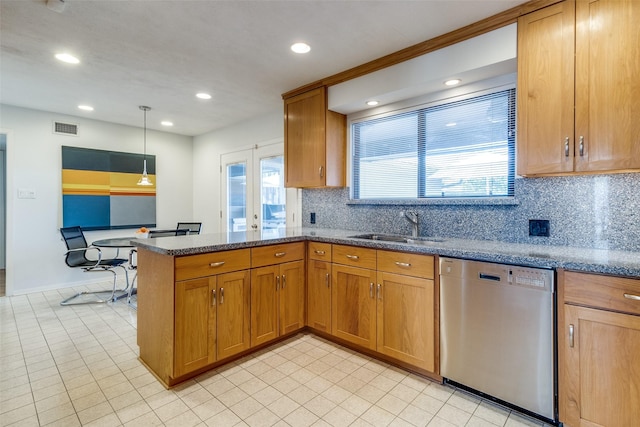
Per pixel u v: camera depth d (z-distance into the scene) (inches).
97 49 97.5
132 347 102.6
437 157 107.4
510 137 92.6
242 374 86.7
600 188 76.8
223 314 87.9
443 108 105.7
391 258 88.4
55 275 169.0
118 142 189.8
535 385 66.0
